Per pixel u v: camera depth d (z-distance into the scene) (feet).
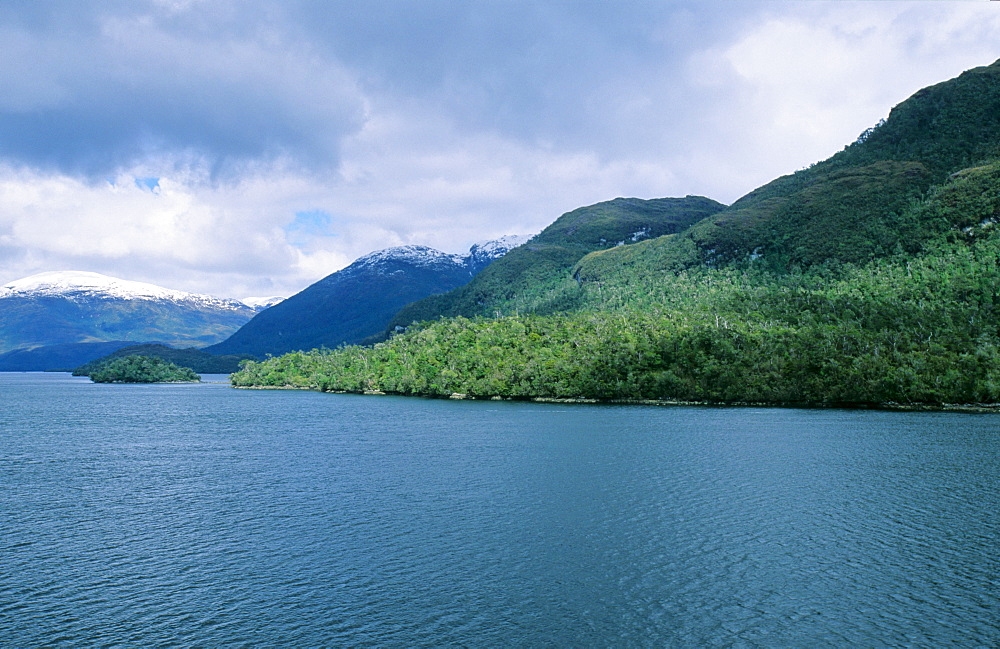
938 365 610.65
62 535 204.74
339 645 133.18
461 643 133.69
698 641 134.00
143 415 622.54
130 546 193.88
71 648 131.75
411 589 160.66
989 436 415.64
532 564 177.27
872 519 218.38
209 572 172.55
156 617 146.20
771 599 153.69
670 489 264.11
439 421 536.83
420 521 217.97
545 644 132.98
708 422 509.76
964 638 134.41
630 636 136.26
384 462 330.95
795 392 637.30
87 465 328.90
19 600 155.43
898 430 449.48
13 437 449.06
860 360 634.43
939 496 250.57
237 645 133.28
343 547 191.52
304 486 273.33
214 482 282.97
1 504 244.42
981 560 178.70
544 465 318.65
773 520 217.15
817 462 323.37
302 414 619.26
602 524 213.66
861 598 154.20
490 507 236.43
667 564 176.96
